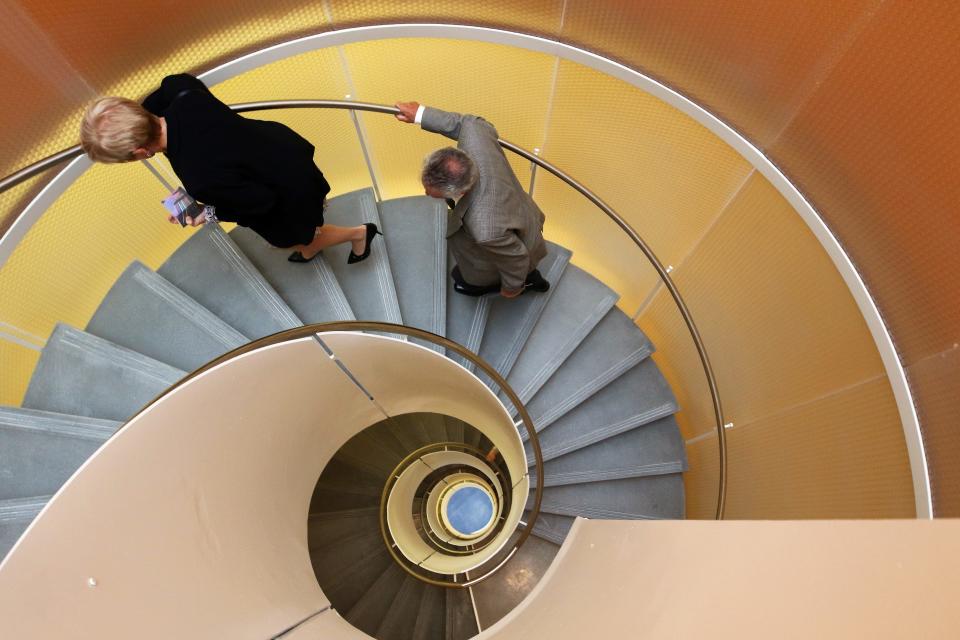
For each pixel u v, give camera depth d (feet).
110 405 10.69
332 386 10.59
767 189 10.58
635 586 6.22
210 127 8.52
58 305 11.09
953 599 2.65
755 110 10.17
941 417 8.73
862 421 10.00
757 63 9.61
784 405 11.73
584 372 14.39
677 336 14.34
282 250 12.59
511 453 13.98
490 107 13.57
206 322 11.48
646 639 5.01
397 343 10.12
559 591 8.38
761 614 3.94
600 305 14.61
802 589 3.75
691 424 14.80
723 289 12.43
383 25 11.96
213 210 9.85
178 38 10.53
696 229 12.48
